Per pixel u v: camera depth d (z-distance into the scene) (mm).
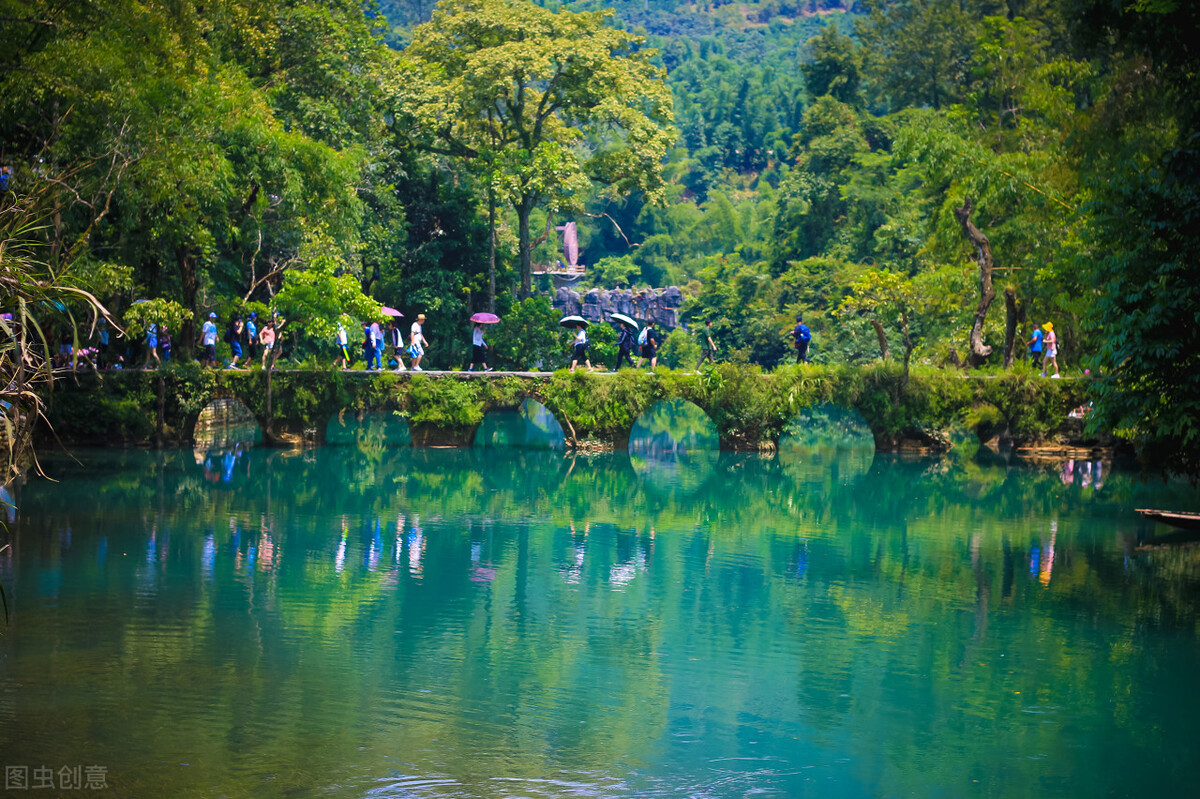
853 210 61812
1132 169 18047
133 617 14797
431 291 48250
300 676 12625
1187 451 18438
